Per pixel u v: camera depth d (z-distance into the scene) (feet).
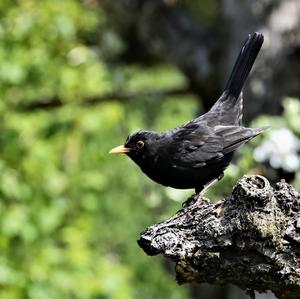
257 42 30.12
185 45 48.34
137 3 50.42
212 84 47.70
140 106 57.36
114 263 62.90
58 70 54.95
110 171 63.82
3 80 51.65
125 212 65.31
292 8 41.98
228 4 44.32
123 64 58.54
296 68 41.06
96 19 53.83
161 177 29.37
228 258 21.20
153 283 68.03
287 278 20.99
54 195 52.60
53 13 52.26
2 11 53.11
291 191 21.15
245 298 43.39
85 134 57.77
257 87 41.19
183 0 51.08
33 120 54.95
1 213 49.90
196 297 60.64
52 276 49.65
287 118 34.35
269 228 20.61
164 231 21.68
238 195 20.86
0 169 51.34
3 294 47.60
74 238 53.52
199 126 29.22
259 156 32.94
